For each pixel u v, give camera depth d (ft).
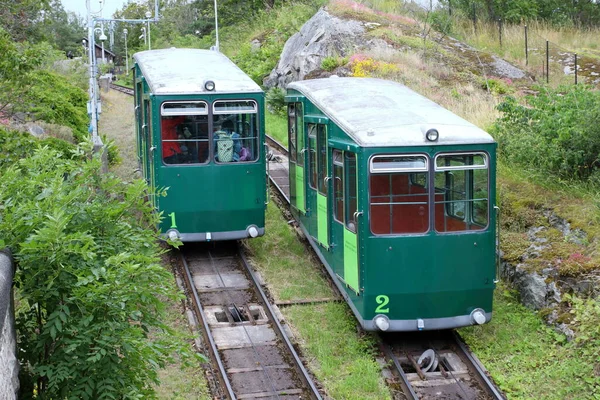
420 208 31.86
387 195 31.68
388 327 32.12
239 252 46.24
